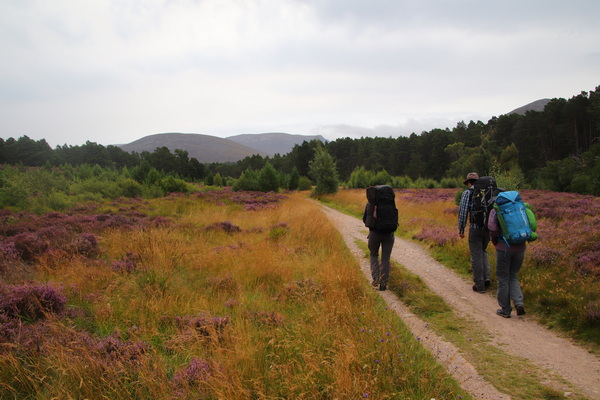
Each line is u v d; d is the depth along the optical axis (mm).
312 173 35969
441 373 3131
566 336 4324
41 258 6828
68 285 5562
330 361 3496
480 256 6285
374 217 6422
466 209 6328
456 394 3059
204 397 2980
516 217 4980
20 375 3170
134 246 8258
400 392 2988
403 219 15586
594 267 5773
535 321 4867
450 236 10141
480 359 3809
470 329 4656
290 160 126250
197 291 5797
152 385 3027
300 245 9594
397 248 10219
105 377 3156
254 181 40406
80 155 139125
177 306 5062
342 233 13078
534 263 6859
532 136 76000
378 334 3852
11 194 16609
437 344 4203
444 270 7816
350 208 23766
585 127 70062
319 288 5832
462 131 116938
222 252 8242
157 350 3816
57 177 25438
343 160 131750
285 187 52469
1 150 102625
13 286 4840
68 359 3283
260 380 3191
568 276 5910
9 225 10000
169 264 7090
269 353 3760
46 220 11406
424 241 10953
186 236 10273
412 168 104812
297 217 13922
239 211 18000
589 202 15852
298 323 4320
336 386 2988
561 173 32938
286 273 6785
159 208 18344
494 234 5215
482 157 54781
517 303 5043
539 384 3279
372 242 6578
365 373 3201
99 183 26391
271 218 14812
